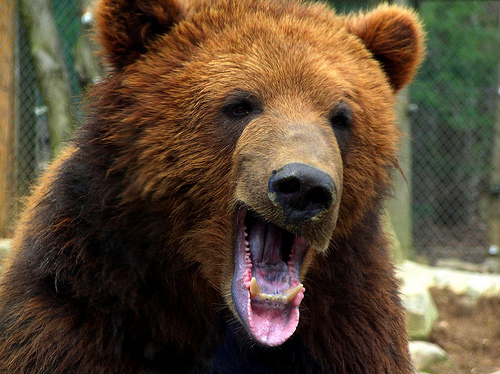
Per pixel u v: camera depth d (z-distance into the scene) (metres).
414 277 16.66
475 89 28.38
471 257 25.16
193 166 6.47
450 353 14.69
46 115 16.95
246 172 6.16
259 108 6.47
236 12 7.03
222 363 7.09
